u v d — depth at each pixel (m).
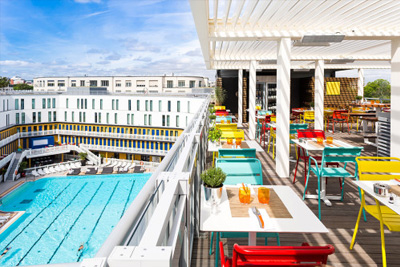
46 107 39.19
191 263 2.53
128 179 28.11
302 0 3.86
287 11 4.34
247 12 4.33
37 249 14.82
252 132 10.04
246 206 1.96
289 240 2.95
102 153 38.31
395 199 2.02
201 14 3.69
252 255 1.14
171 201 1.17
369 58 9.20
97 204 21.50
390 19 4.64
